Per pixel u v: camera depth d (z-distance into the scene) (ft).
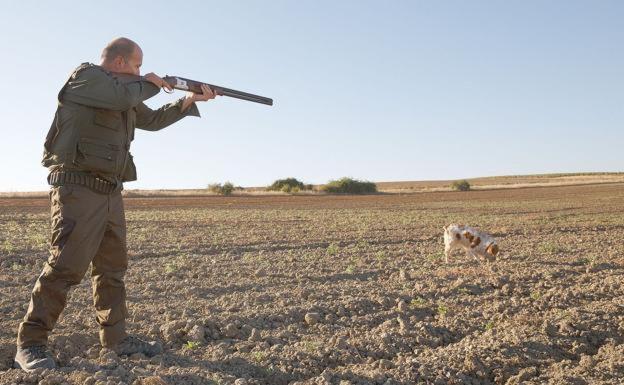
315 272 31.32
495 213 90.58
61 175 13.28
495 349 16.75
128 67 13.94
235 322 19.10
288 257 37.65
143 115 14.82
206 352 16.37
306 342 17.33
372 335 18.47
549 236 52.29
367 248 43.57
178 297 24.31
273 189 222.28
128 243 44.86
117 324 15.55
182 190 213.25
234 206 117.08
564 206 110.01
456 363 15.85
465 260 36.14
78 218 13.33
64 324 18.44
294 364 15.56
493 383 15.31
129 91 13.01
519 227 61.87
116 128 13.51
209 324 18.54
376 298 23.57
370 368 15.47
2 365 14.49
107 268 15.11
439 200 150.10
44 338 14.14
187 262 34.60
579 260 34.47
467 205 121.70
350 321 20.63
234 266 33.27
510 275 28.84
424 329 19.02
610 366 15.67
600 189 208.33
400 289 26.23
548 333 18.58
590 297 23.97
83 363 14.43
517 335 18.06
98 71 12.86
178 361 15.42
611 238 49.03
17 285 26.66
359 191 216.13
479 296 24.47
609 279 27.22
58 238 13.35
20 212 85.56
